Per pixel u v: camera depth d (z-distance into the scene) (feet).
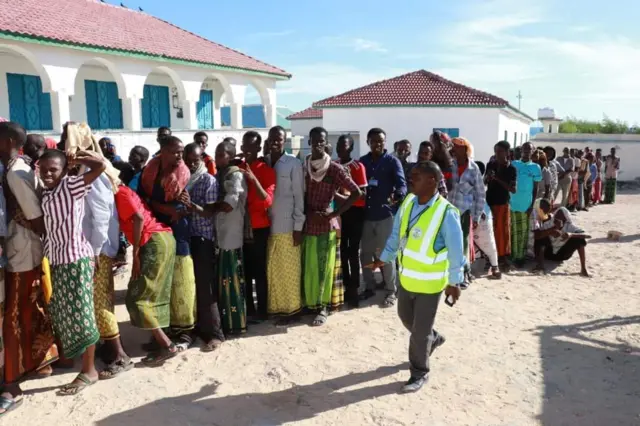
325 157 17.90
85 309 13.42
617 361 15.69
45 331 13.97
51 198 12.87
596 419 12.51
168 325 15.55
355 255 20.16
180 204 15.56
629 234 37.78
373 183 20.07
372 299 21.47
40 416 12.55
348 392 13.82
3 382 13.32
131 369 15.02
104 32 42.86
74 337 13.42
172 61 46.19
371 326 18.47
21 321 13.29
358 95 81.25
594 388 14.03
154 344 16.28
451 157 22.21
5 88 41.06
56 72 36.91
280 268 18.12
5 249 12.99
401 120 77.41
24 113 42.60
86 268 13.37
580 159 54.54
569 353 16.25
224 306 17.28
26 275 13.23
